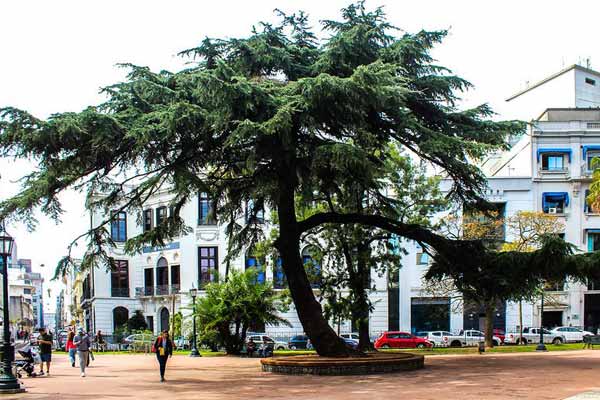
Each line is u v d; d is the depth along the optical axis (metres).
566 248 20.41
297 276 21.55
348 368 19.14
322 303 38.47
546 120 49.31
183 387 17.11
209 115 16.95
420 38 20.19
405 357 20.59
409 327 46.12
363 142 18.12
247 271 34.28
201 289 45.00
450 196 22.66
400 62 19.64
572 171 47.31
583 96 53.22
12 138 15.98
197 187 18.95
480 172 21.03
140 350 39.75
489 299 22.38
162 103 18.89
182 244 46.03
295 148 18.34
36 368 24.67
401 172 30.72
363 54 19.62
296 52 20.61
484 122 20.61
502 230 44.47
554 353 28.19
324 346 21.08
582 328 46.12
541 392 13.89
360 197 24.33
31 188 17.47
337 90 16.61
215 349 36.56
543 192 47.41
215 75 16.91
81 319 73.00
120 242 50.16
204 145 19.12
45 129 15.87
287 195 21.44
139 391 16.28
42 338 22.03
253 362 27.33
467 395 13.63
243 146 19.34
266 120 17.42
